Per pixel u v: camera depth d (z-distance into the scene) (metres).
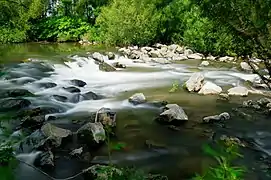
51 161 5.45
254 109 8.82
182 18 21.09
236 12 3.64
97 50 19.48
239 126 7.54
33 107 8.52
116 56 17.48
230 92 10.48
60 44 22.95
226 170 1.93
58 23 25.58
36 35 25.27
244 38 3.99
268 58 4.10
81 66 14.41
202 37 18.83
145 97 10.12
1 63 13.46
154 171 5.41
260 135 7.02
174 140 6.71
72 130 7.01
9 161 2.70
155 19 21.56
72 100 9.46
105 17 22.91
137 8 21.19
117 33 21.72
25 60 14.54
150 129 7.30
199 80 11.05
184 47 20.34
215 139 6.75
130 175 2.59
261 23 3.53
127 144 6.43
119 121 7.81
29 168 5.21
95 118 7.35
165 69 15.23
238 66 15.72
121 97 10.13
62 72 13.19
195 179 2.15
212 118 7.82
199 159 5.85
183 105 9.26
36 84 10.87
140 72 14.41
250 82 12.27
